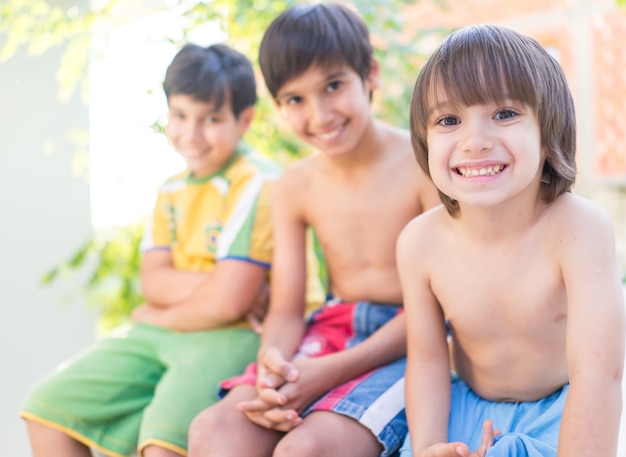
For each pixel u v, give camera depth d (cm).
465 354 124
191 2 227
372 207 152
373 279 153
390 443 125
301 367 133
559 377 115
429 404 118
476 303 116
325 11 152
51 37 213
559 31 340
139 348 165
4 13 209
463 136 105
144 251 186
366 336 149
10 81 206
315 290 201
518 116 103
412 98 114
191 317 168
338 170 155
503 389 120
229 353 158
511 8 349
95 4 227
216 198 178
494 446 106
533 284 111
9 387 203
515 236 112
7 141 204
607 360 102
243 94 181
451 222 119
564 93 108
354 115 149
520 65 103
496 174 104
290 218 161
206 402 145
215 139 177
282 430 126
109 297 232
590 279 105
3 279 203
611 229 109
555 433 111
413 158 151
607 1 332
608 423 100
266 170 179
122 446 157
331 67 148
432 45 273
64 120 216
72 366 160
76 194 219
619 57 332
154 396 151
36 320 210
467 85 103
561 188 110
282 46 149
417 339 123
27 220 208
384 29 235
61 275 215
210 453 124
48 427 154
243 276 167
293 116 154
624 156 332
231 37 229
